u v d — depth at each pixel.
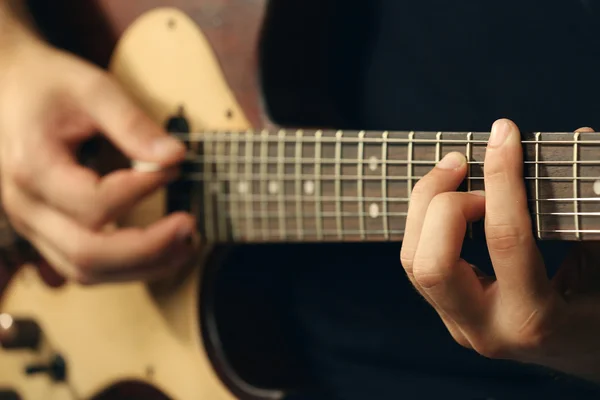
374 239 0.64
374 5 0.73
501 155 0.55
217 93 0.72
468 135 0.59
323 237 0.66
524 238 0.56
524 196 0.56
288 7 0.70
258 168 0.68
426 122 0.73
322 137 0.65
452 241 0.57
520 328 0.58
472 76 0.71
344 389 0.75
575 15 0.67
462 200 0.57
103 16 0.77
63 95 0.72
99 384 0.77
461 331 0.60
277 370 0.75
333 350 0.75
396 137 0.62
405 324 0.73
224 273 0.73
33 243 0.75
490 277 0.60
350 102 0.75
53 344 0.79
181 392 0.74
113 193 0.69
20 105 0.71
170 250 0.70
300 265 0.75
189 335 0.73
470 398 0.71
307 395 0.75
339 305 0.75
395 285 0.73
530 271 0.56
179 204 0.71
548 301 0.57
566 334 0.58
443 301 0.58
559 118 0.68
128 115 0.70
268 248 0.74
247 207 0.69
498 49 0.70
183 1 0.74
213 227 0.70
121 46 0.76
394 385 0.73
